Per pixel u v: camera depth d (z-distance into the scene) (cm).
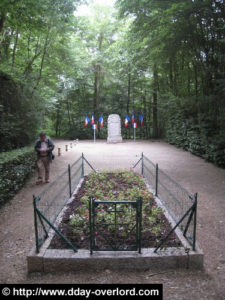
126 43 1444
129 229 317
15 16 922
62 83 2119
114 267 266
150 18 1027
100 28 2272
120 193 470
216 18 897
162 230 323
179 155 1190
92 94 2544
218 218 429
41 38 1385
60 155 1180
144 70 2053
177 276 258
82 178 633
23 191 592
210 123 1068
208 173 789
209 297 228
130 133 2428
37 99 1184
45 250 277
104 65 2317
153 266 267
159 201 443
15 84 1073
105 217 343
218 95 968
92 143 1858
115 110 2456
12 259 299
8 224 404
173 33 1000
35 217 272
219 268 277
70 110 2588
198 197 544
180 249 278
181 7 834
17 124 948
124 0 1055
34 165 796
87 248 281
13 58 1335
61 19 1186
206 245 334
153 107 2300
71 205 427
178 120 1537
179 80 1709
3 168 496
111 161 993
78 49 1925
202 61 1141
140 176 634
